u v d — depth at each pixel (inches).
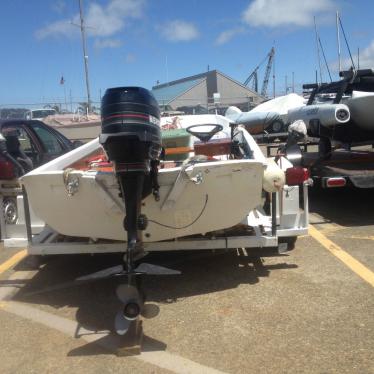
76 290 175.6
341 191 322.7
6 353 133.1
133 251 130.7
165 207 152.9
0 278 191.0
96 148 202.8
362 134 345.1
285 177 175.2
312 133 353.7
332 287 167.5
